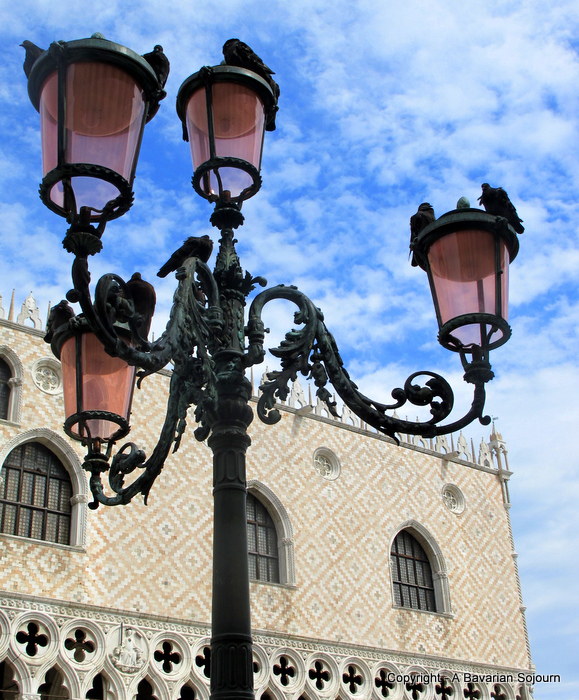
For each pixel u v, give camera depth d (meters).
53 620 29.42
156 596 32.16
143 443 34.06
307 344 10.23
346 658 36.56
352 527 39.47
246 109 10.42
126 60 8.04
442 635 40.38
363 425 42.47
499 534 45.53
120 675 30.25
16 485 30.67
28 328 32.56
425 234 9.91
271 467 37.94
